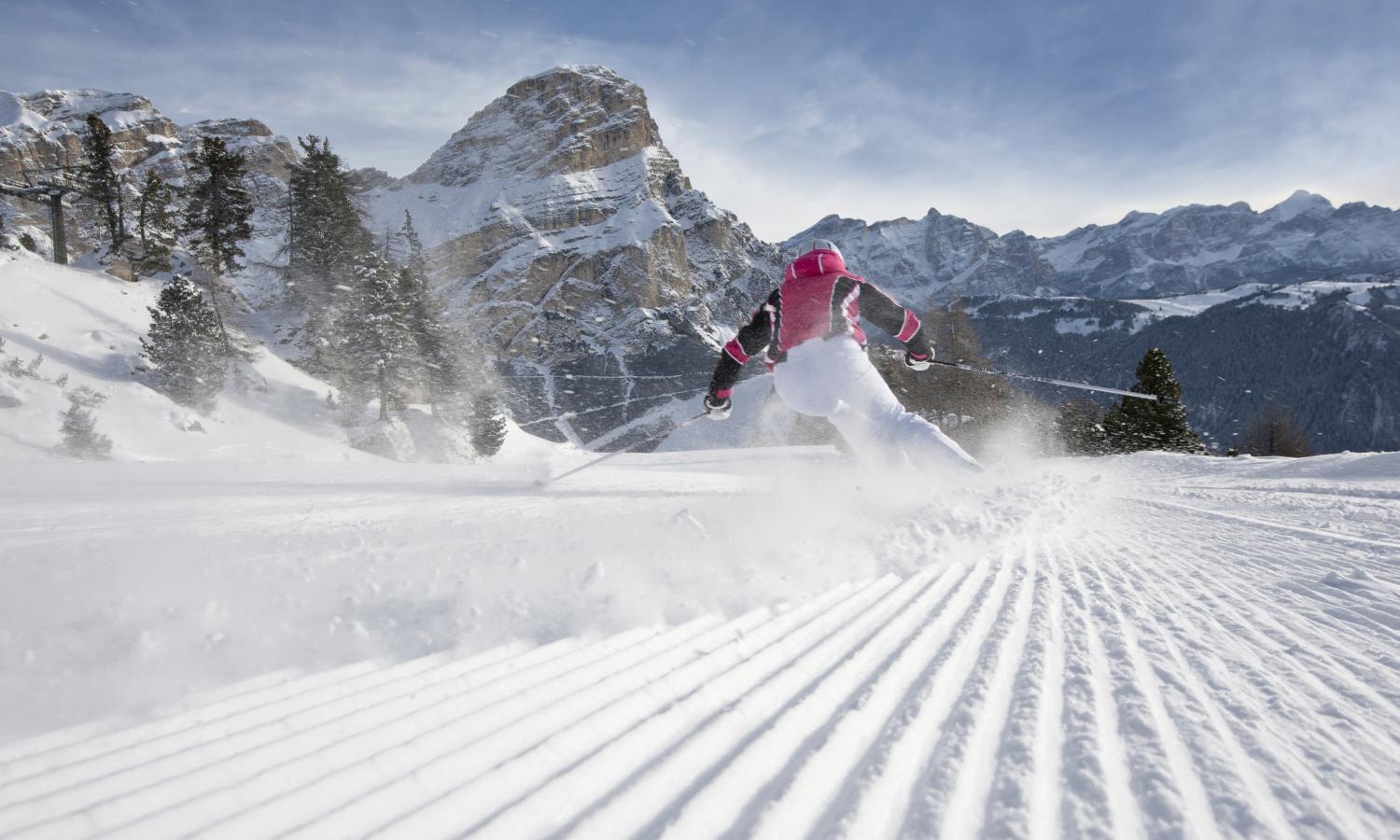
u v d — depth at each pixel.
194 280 42.88
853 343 4.25
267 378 33.62
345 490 8.08
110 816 0.95
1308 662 1.80
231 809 0.99
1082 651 1.87
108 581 2.57
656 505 6.20
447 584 2.46
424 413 39.97
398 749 1.19
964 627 2.10
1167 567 3.22
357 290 34.91
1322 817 1.03
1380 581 2.85
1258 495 7.70
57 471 10.56
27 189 39.34
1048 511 4.89
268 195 125.69
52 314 29.55
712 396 4.70
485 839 0.95
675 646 1.81
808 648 1.86
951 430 28.39
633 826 1.00
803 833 0.98
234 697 1.39
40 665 1.55
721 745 1.26
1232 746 1.28
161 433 24.66
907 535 3.61
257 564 3.12
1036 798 1.08
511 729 1.29
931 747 1.26
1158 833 0.98
